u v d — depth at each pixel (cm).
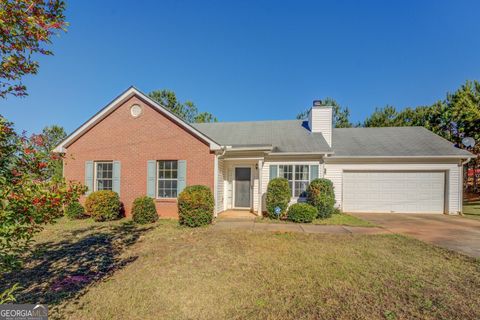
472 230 853
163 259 549
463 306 355
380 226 909
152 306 356
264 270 483
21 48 290
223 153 1064
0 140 256
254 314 334
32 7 289
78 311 343
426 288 409
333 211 1170
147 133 1100
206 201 908
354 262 526
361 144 1395
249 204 1250
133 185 1102
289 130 1470
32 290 407
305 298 376
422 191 1272
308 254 575
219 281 436
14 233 249
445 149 1283
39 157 276
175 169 1090
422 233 802
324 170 1233
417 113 2270
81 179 1141
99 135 1138
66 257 568
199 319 324
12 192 237
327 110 1407
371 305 356
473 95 1741
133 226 898
